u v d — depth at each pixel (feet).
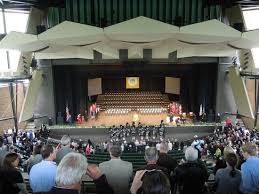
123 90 90.48
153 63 69.26
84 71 76.38
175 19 56.13
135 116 75.36
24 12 61.62
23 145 53.26
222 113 71.97
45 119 72.13
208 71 73.26
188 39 45.80
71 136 68.80
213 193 13.17
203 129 69.05
